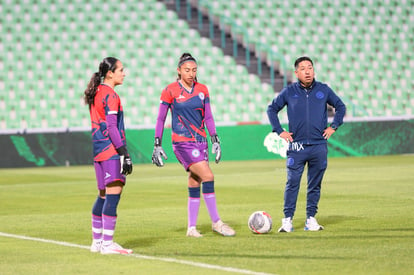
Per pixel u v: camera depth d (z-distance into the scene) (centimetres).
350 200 4106
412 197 4222
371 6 11469
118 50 10144
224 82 10106
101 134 2456
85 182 5928
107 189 2445
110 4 10531
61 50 10012
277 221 3269
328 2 11356
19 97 9512
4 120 9362
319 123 2928
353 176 5891
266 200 4250
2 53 9844
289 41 10925
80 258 2350
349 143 9069
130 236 2872
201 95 2873
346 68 10931
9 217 3612
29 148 8150
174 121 2880
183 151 2848
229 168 7281
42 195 4841
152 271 2083
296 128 2931
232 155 8800
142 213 3684
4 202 4406
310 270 2056
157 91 9888
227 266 2138
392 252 2344
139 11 10600
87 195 4803
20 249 2561
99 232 2503
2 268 2173
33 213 3788
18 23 10138
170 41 10362
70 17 10300
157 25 10506
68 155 8269
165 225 3206
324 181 5434
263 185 5303
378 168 6794
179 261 2242
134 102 9731
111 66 2459
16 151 8106
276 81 10394
